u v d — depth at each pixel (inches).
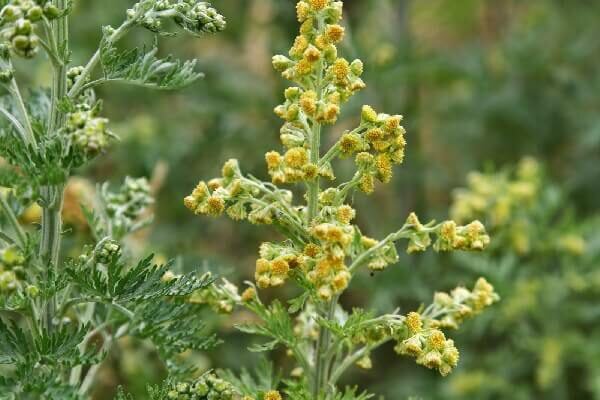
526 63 321.7
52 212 112.0
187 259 233.9
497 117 318.7
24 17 97.9
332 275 105.2
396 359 271.3
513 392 248.5
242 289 269.3
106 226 142.0
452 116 329.7
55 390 100.1
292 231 115.5
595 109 323.6
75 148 98.1
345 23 246.5
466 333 255.6
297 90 112.3
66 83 111.1
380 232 274.4
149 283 109.1
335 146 111.9
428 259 252.5
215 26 112.3
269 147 283.3
